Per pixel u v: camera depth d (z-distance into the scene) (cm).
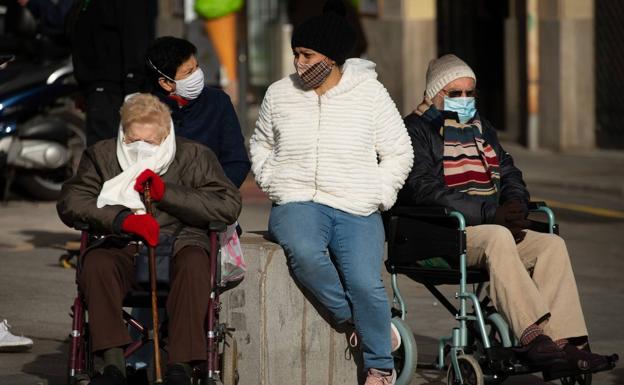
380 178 1934
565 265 1991
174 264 1795
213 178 1869
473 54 5709
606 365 1911
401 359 2023
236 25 4769
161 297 1819
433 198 2023
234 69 4797
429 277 2066
